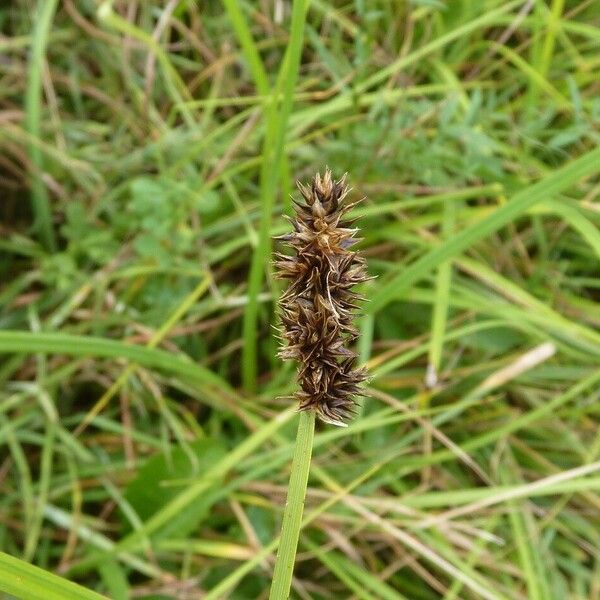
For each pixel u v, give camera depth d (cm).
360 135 27
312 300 11
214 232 29
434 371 24
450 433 28
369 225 29
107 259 29
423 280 29
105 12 27
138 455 28
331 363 11
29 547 25
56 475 27
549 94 28
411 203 26
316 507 26
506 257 29
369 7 29
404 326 28
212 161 30
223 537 26
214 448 26
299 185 11
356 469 26
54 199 32
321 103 30
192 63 31
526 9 28
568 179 20
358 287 27
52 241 31
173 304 28
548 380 28
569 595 25
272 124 23
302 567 26
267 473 26
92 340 22
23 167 32
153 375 28
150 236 27
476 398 26
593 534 26
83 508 27
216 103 29
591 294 30
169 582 24
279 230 28
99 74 32
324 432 25
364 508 24
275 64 31
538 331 26
